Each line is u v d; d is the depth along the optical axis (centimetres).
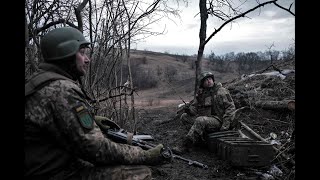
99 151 235
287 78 892
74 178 243
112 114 595
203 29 927
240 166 472
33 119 223
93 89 543
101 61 568
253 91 855
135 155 254
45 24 520
